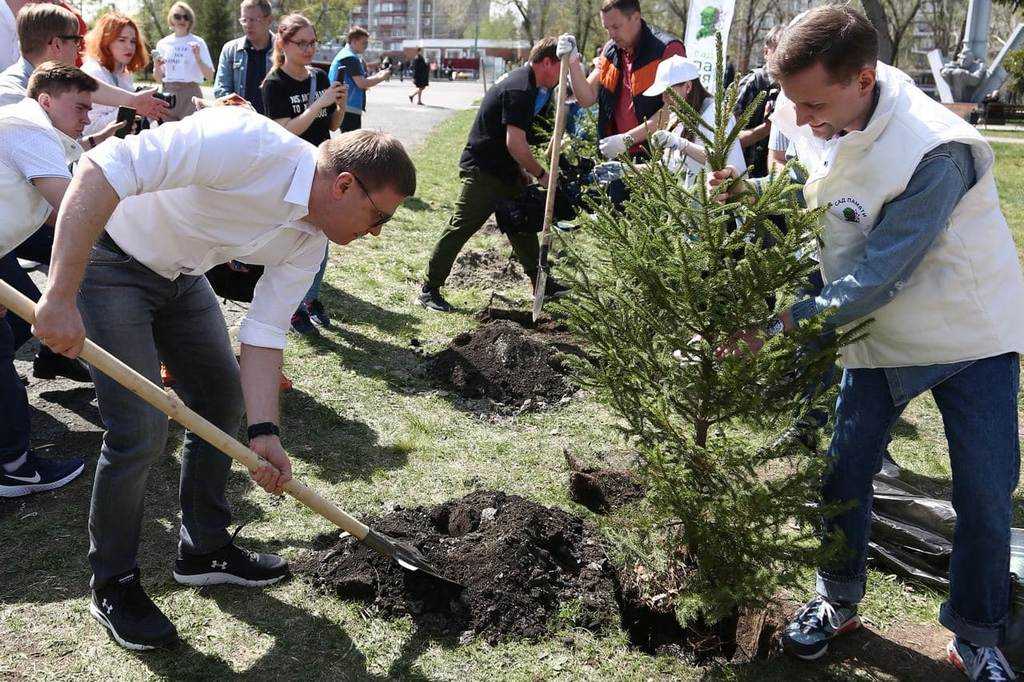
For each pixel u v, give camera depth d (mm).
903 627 2951
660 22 33562
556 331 5523
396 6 109688
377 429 4227
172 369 2764
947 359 2445
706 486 2678
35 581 2926
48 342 2131
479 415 4469
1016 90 32812
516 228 5539
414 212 9234
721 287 2480
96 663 2566
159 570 3023
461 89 41844
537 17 31250
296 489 2559
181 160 2148
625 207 2680
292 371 4801
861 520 2705
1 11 4629
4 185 2904
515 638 2754
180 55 8016
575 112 6762
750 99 4957
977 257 2373
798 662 2758
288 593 2932
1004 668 2613
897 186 2291
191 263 2490
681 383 2592
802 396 2574
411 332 5559
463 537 3080
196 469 2799
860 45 2172
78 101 3059
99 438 3971
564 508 3553
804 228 2312
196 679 2531
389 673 2598
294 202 2271
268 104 5527
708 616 2549
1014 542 2871
